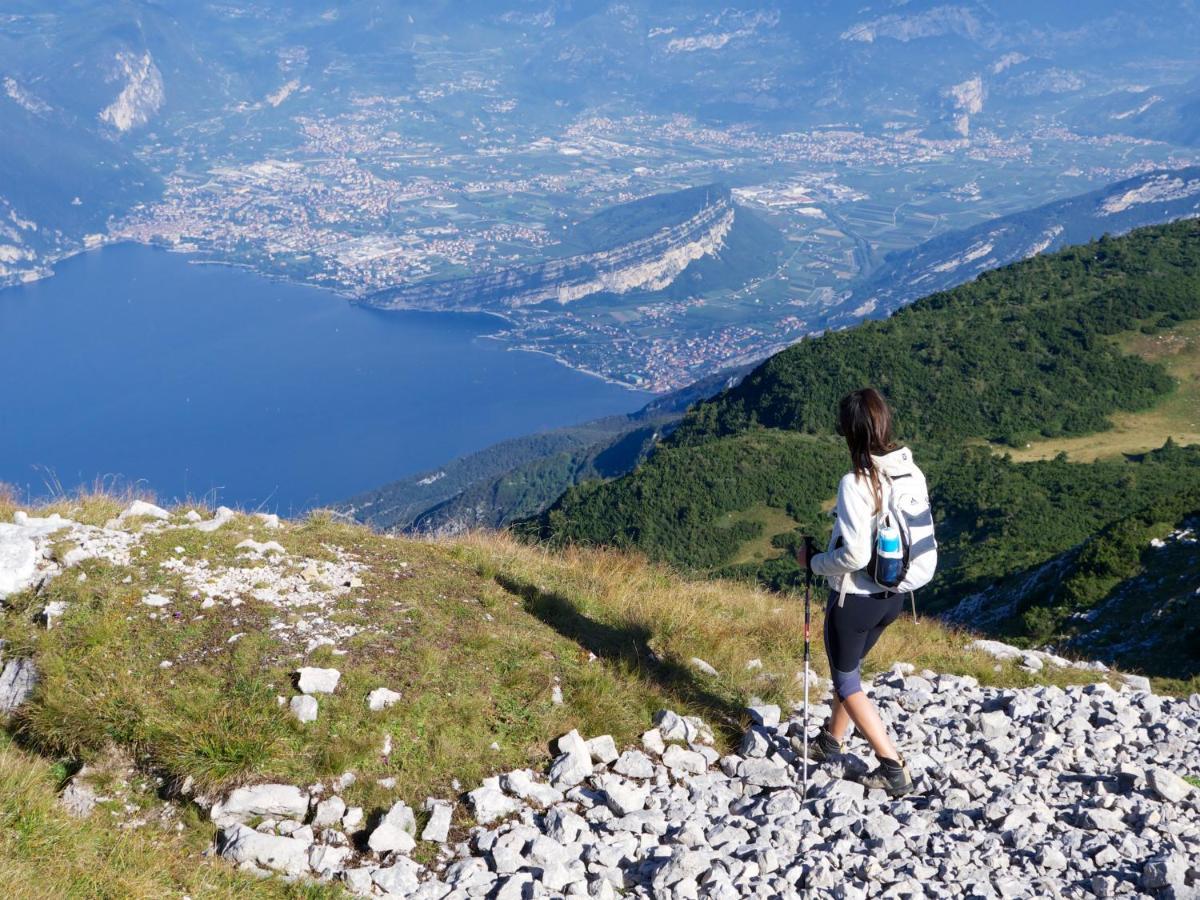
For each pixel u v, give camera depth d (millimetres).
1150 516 29219
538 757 5953
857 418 5273
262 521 8406
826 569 5438
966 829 5141
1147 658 21516
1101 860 4629
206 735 5340
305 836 4949
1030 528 59812
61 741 5449
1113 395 92000
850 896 4293
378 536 8891
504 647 6836
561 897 4488
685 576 12000
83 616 6285
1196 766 6086
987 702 7426
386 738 5629
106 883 4344
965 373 97312
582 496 81562
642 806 5527
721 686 7379
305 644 6273
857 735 6691
